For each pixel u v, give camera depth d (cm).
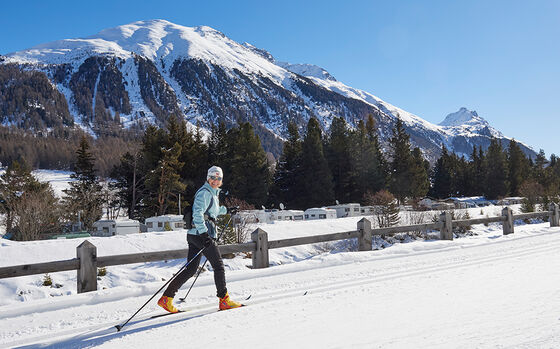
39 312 456
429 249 852
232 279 604
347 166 6000
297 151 5931
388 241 1836
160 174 4197
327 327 343
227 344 313
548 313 342
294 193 5675
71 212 3441
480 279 512
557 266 573
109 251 1188
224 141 5262
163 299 412
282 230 1689
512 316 341
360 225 888
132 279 1075
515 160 8438
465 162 9494
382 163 6538
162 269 1149
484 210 3719
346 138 6153
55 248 1159
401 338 301
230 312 409
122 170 5006
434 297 430
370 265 678
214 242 427
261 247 717
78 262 549
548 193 3083
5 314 438
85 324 400
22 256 1083
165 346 317
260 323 366
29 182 3978
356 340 304
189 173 4659
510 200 6638
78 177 4881
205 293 513
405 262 695
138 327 375
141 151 4756
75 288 1016
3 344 348
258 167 5119
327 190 5425
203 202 417
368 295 457
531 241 899
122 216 5353
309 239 801
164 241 1318
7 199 3331
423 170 6725
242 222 1697
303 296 468
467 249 829
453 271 581
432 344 283
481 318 342
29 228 2505
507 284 473
